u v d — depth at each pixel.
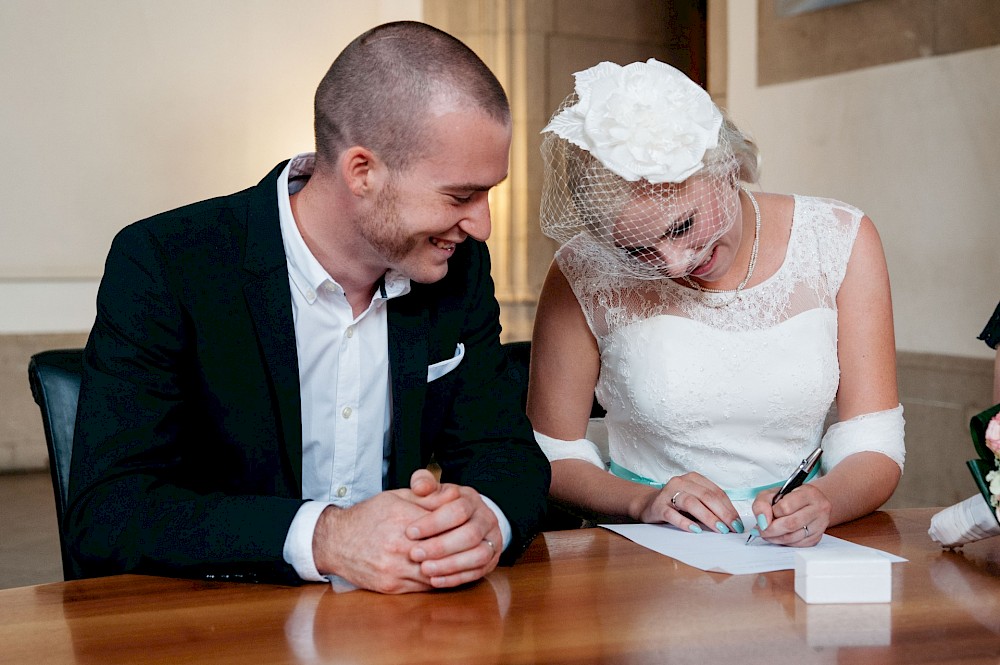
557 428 2.44
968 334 4.64
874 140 5.00
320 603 1.48
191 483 1.96
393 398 2.04
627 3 7.46
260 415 1.92
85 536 1.68
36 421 7.14
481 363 2.13
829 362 2.31
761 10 5.53
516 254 7.22
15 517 5.77
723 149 2.01
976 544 1.77
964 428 4.68
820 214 2.39
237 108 7.60
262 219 1.94
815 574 1.45
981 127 4.48
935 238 4.76
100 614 1.45
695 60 7.78
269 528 1.58
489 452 2.03
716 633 1.33
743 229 2.34
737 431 2.36
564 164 2.10
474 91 1.69
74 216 7.23
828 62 5.19
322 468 2.10
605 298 2.40
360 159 1.75
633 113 1.96
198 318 1.87
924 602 1.45
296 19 7.70
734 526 1.89
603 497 2.21
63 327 7.21
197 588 1.57
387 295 2.01
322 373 2.03
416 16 7.48
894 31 4.85
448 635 1.34
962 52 4.54
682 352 2.32
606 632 1.34
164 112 7.42
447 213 1.75
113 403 1.79
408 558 1.51
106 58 7.26
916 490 4.94
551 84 7.22
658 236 2.02
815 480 2.04
